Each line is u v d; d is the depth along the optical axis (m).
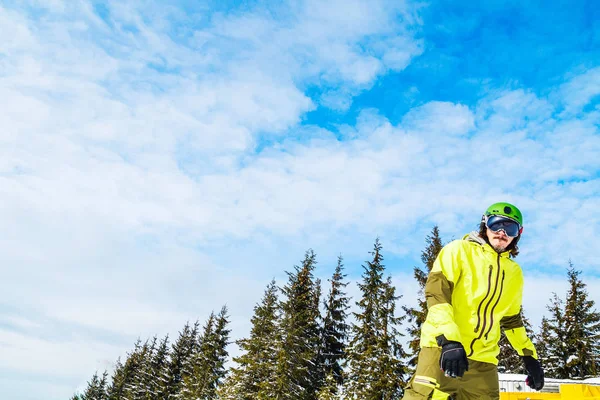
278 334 29.05
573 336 29.91
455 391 2.60
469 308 2.58
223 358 40.75
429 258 25.45
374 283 28.56
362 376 25.11
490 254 2.61
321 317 34.56
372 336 26.56
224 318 42.12
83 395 77.12
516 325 2.94
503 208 2.63
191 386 40.06
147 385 55.19
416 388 2.51
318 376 31.64
